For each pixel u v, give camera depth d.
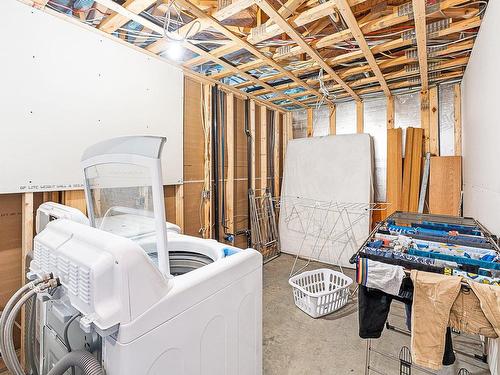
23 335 1.65
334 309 2.51
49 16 1.81
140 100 2.40
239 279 1.16
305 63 2.78
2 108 1.62
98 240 0.85
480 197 2.13
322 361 1.87
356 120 4.00
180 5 1.85
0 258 1.78
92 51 2.05
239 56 2.72
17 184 1.69
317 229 3.88
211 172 3.22
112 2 1.75
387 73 3.12
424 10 1.83
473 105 2.44
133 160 0.99
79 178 1.98
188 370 0.92
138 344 0.77
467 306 1.07
